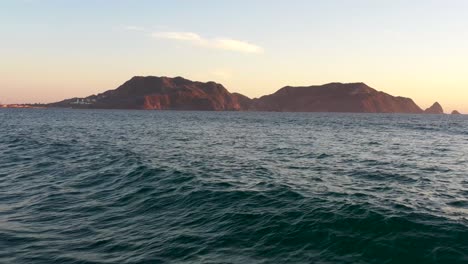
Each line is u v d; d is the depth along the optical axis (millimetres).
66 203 14961
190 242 10414
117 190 16828
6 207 14484
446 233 10273
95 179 19344
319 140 46844
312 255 9227
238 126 83438
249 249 9773
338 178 19797
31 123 79438
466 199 15289
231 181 17750
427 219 11562
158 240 10719
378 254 9109
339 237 10109
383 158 29234
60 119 105875
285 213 12219
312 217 11664
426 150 36188
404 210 12641
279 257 9219
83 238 11117
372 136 55469
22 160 26297
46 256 9828
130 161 24031
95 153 29391
